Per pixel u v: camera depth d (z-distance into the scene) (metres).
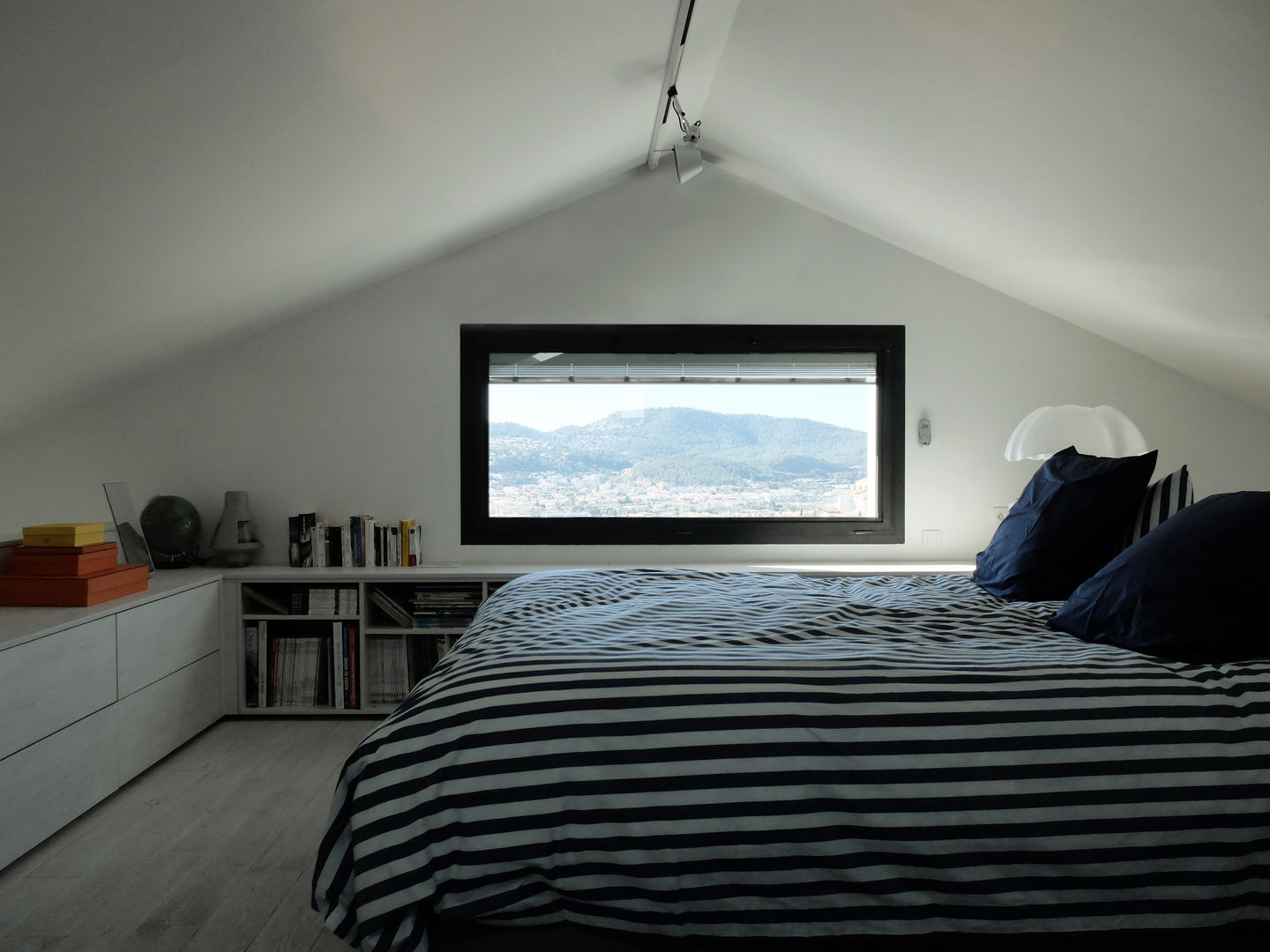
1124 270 3.18
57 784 2.43
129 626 2.84
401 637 3.72
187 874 2.23
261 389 3.96
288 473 3.98
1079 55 2.11
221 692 3.63
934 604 2.22
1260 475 4.00
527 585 2.62
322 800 2.74
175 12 1.60
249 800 2.74
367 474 4.01
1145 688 1.45
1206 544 1.74
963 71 2.41
